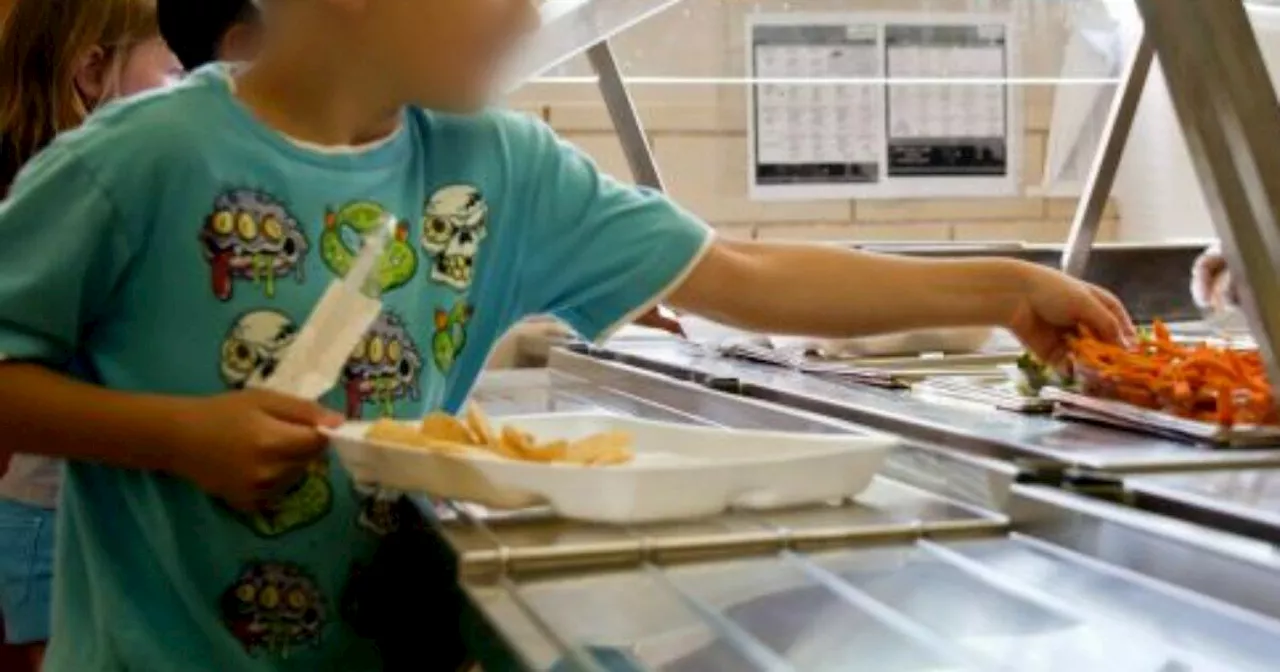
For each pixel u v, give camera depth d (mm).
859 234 2682
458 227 1040
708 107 2561
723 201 2596
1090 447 954
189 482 933
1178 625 654
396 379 985
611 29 1591
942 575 741
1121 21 2209
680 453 967
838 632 641
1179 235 2729
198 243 932
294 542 956
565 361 1764
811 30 2260
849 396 1239
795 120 2607
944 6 2357
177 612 950
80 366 973
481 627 674
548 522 834
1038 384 1232
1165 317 1974
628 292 1115
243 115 961
